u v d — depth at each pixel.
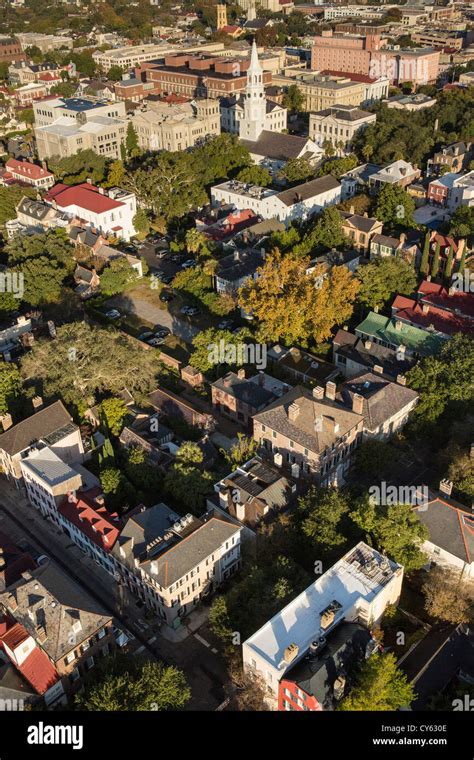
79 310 167.62
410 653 89.69
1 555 101.44
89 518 107.44
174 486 112.94
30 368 134.62
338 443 113.75
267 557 99.38
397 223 192.00
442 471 118.94
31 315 162.75
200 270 174.50
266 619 88.31
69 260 179.88
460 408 123.19
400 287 160.25
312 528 99.06
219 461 124.25
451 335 142.38
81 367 131.88
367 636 84.06
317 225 185.50
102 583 105.94
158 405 134.75
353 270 178.75
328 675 78.94
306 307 143.25
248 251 178.50
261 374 137.50
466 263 168.38
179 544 97.06
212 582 102.00
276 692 82.31
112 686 81.06
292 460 116.94
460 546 98.00
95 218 199.88
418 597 98.69
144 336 162.38
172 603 95.75
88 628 87.50
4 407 129.25
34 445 120.88
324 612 84.25
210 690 89.12
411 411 128.00
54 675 84.88
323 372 140.62
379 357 141.50
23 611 88.75
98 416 131.38
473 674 86.25
